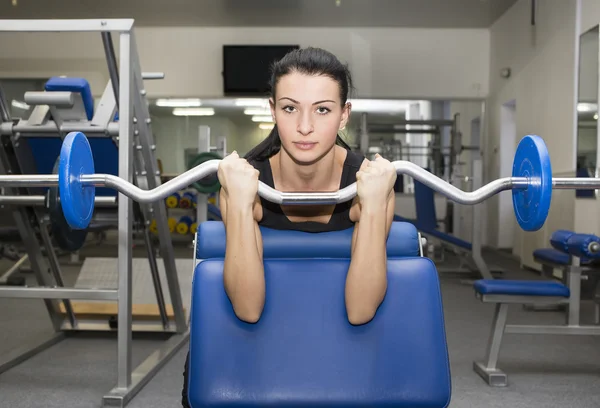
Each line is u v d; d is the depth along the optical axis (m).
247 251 0.93
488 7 6.64
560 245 2.60
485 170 7.48
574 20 4.77
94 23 1.99
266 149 1.12
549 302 2.35
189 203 7.05
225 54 7.30
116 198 2.25
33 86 7.48
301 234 1.11
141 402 2.03
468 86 7.50
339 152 1.13
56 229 2.15
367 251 0.93
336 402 0.94
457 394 2.14
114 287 3.27
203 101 7.66
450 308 3.79
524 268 5.66
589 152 4.34
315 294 0.96
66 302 2.97
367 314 0.94
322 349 0.95
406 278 0.97
